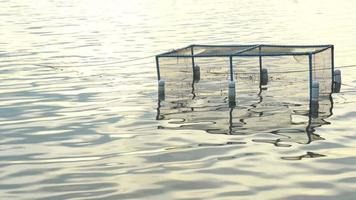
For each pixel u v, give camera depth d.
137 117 22.55
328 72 27.95
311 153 16.92
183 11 91.31
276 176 14.84
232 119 21.80
